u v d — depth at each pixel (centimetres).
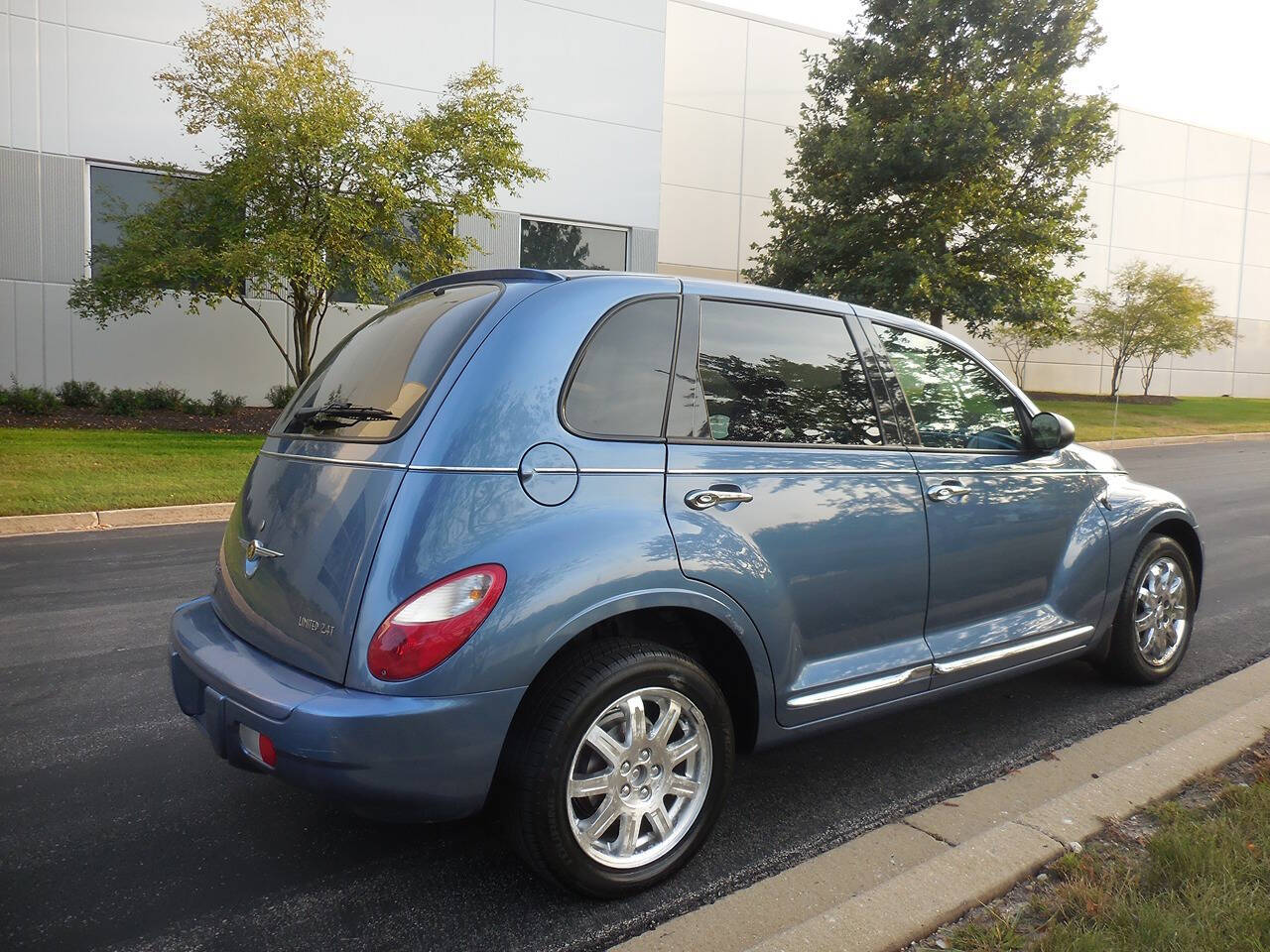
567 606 242
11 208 1448
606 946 245
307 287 1341
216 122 1316
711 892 271
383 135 1363
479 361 257
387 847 299
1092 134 1870
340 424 276
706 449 285
